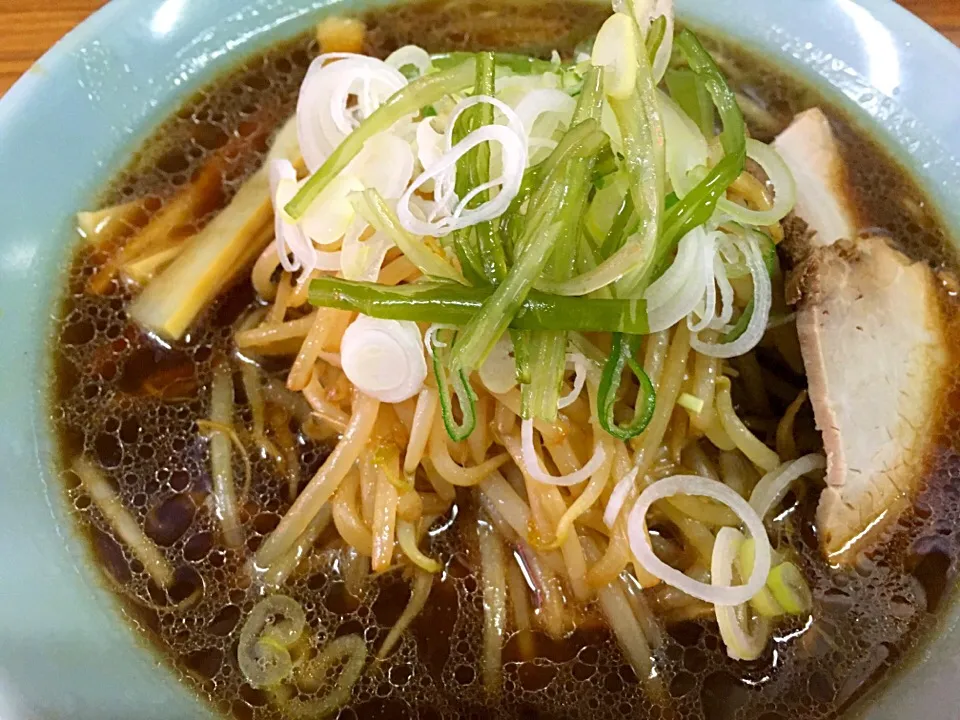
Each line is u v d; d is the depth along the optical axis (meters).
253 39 0.18
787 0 0.19
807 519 0.14
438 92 0.13
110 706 0.11
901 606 0.13
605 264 0.12
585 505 0.13
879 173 0.17
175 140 0.17
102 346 0.15
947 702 0.11
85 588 0.12
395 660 0.13
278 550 0.14
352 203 0.13
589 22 0.20
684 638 0.13
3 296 0.14
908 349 0.15
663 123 0.13
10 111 0.15
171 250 0.16
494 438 0.14
